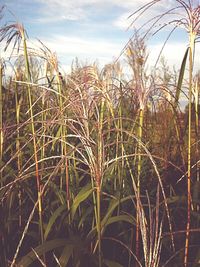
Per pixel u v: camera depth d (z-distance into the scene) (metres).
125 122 4.04
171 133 4.05
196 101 3.78
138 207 2.04
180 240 3.17
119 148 3.69
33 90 4.43
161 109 4.21
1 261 2.87
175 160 3.96
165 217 3.28
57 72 3.25
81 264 2.63
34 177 3.50
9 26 3.14
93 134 2.88
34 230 3.27
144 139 4.23
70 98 2.61
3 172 3.52
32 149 3.54
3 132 3.26
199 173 3.81
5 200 3.11
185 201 3.11
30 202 3.57
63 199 3.15
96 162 2.28
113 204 2.80
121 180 3.16
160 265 2.94
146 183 3.95
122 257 3.14
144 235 1.99
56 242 2.45
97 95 2.73
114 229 3.21
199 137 3.90
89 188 2.83
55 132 3.88
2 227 2.93
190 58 2.50
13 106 4.62
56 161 3.66
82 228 3.07
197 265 2.64
